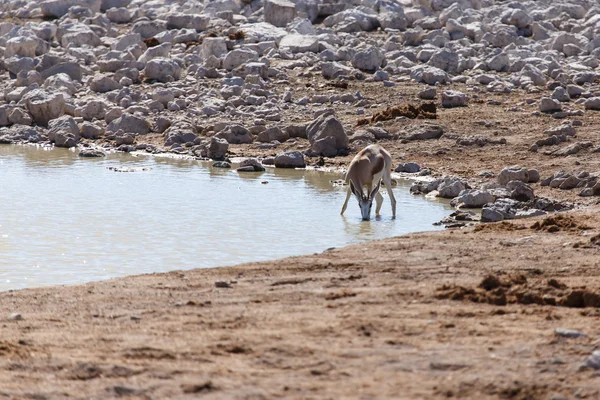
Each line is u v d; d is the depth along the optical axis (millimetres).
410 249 44062
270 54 124688
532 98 102938
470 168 77750
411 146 85688
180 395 21938
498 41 133875
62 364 24484
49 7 155125
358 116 97812
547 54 125188
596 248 42938
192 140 91750
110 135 95438
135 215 57250
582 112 94812
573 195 66250
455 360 24328
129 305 32312
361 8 149125
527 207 60906
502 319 29047
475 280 35688
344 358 24688
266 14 146875
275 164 80562
